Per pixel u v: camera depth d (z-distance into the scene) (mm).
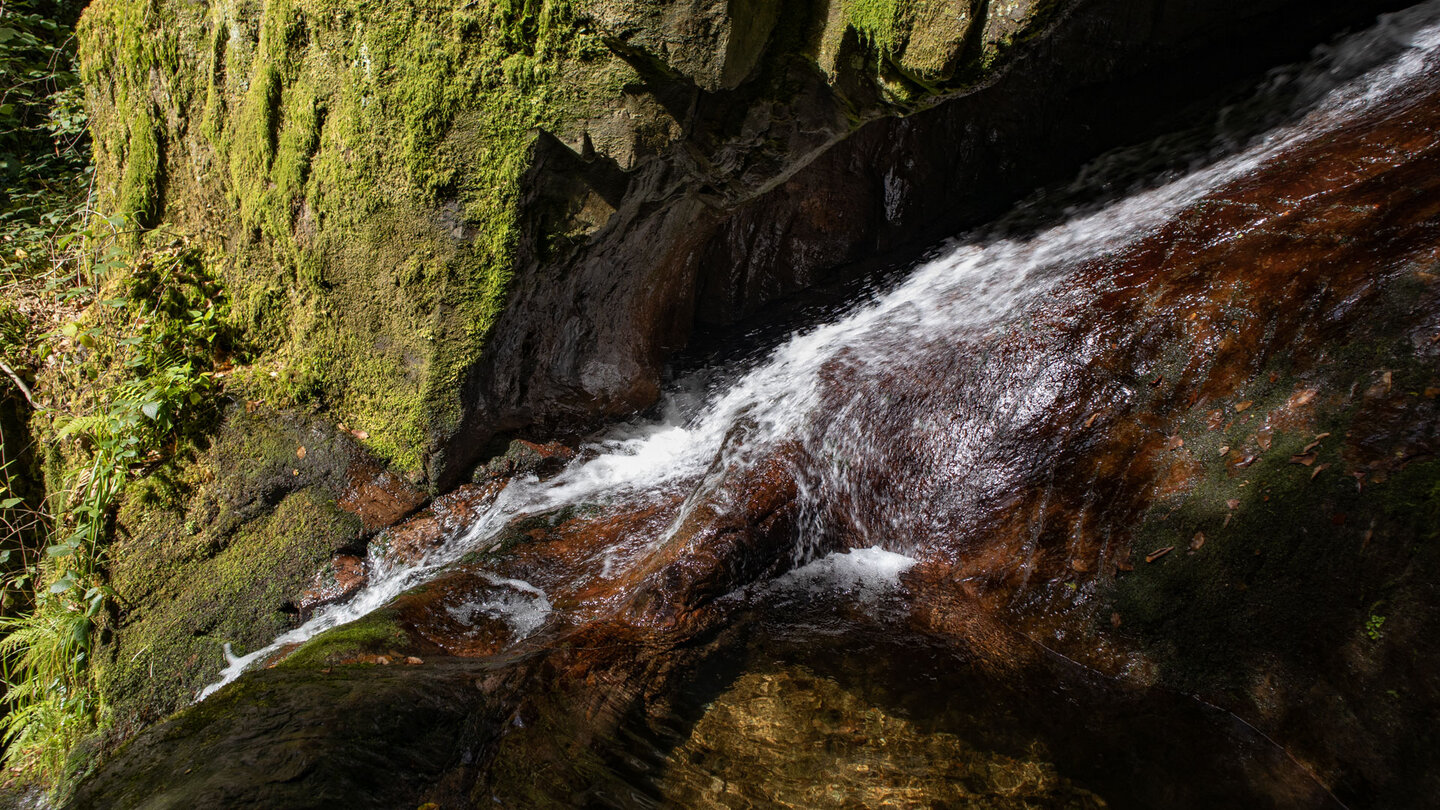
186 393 3893
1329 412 2488
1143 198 4184
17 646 3943
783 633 3006
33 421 4281
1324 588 2311
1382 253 2592
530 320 3904
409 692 2223
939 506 3357
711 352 5188
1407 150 2906
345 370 3975
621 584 3322
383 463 4043
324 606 3777
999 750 2395
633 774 2258
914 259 5105
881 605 3150
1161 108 5027
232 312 4156
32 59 6113
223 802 1675
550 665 2617
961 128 5266
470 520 4020
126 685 3582
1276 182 3207
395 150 3449
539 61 3160
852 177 5258
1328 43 4449
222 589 3719
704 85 2928
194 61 3875
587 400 4453
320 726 1994
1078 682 2680
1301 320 2680
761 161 3502
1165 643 2629
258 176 3832
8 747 4055
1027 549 3068
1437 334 2316
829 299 5188
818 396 3855
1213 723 2424
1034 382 3273
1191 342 2930
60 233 5016
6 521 4203
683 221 4289
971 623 2992
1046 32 2688
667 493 4051
